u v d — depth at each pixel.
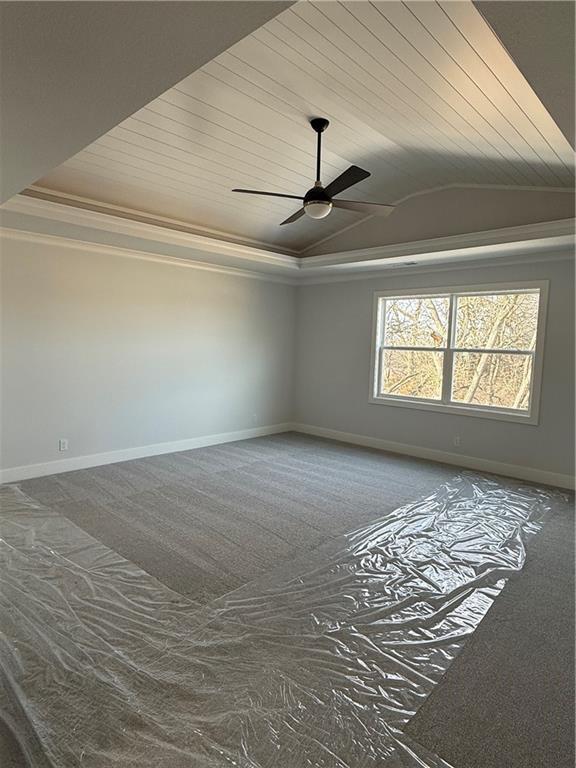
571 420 4.74
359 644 2.25
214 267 6.02
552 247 4.56
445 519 3.84
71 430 4.88
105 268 5.00
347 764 1.60
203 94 3.21
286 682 1.98
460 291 5.45
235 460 5.50
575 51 1.36
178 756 1.61
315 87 3.11
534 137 3.30
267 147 3.99
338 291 6.66
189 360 5.89
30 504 3.91
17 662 2.06
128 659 2.10
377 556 3.16
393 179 4.77
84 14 1.34
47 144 2.25
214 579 2.81
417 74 2.83
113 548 3.17
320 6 2.34
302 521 3.72
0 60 1.58
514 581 2.89
